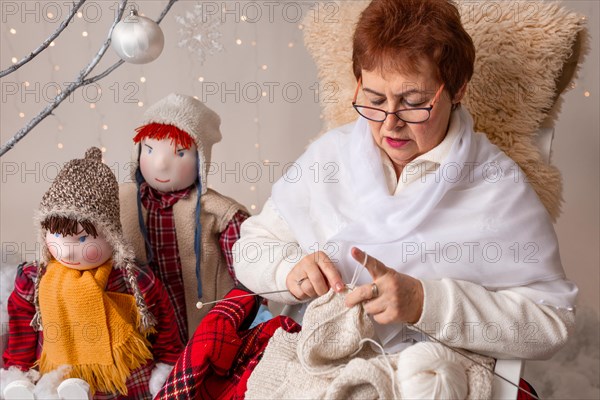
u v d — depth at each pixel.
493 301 1.27
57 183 1.53
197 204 1.81
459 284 1.28
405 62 1.24
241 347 1.42
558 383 1.93
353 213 1.44
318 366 1.24
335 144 1.52
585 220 2.26
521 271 1.32
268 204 1.58
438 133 1.33
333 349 1.25
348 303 1.24
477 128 1.57
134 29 1.57
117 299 1.59
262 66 2.34
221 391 1.39
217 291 1.89
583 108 2.19
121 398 1.61
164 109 1.76
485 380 1.18
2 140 2.40
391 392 1.15
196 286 1.86
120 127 2.41
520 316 1.26
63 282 1.54
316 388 1.20
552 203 1.57
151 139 1.76
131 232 1.81
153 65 2.35
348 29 1.69
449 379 1.13
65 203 1.50
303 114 2.38
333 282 1.29
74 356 1.57
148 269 1.65
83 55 2.34
